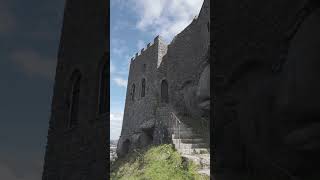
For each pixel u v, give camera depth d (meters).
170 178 5.14
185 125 8.17
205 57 9.71
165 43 14.02
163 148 7.10
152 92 13.05
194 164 5.26
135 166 6.39
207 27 10.22
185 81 11.48
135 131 12.41
